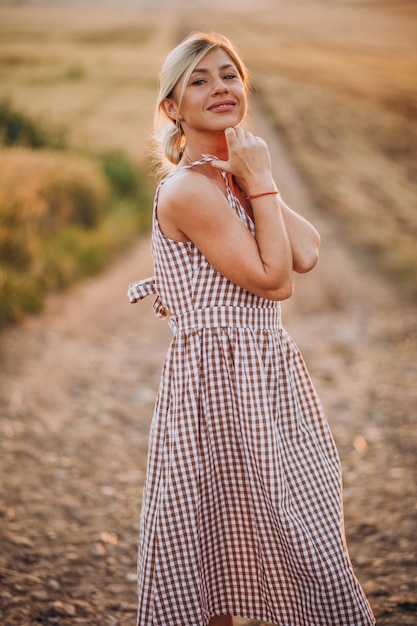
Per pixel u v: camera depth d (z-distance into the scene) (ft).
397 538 11.14
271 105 122.11
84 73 135.54
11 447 15.23
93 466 14.66
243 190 7.06
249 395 6.76
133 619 9.53
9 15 337.93
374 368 20.80
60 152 59.00
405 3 370.73
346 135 105.09
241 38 242.78
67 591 10.13
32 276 30.37
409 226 54.39
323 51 216.74
